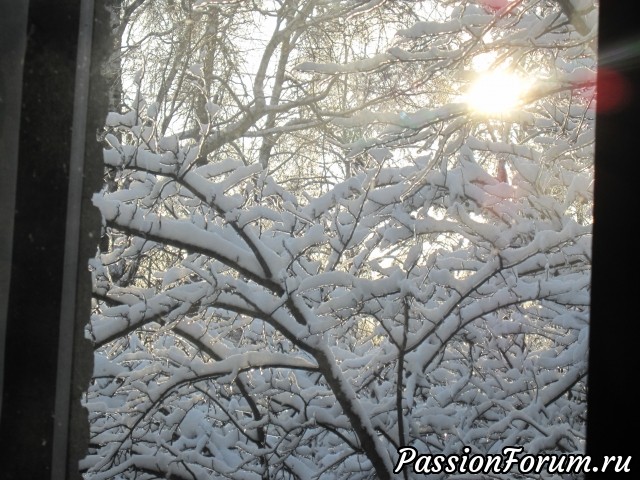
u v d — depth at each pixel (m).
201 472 5.70
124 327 5.22
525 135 8.02
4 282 2.48
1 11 2.59
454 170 6.24
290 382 5.79
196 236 5.18
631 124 2.28
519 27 6.40
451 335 5.88
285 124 11.42
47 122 2.60
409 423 5.93
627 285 2.15
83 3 2.74
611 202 2.23
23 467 2.42
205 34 10.17
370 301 5.60
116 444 5.37
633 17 2.38
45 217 2.55
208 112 5.40
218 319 6.66
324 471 5.88
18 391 2.45
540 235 5.66
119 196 5.65
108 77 3.04
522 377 6.16
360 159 7.03
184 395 6.32
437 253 6.28
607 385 2.11
